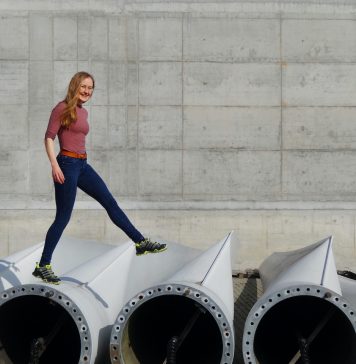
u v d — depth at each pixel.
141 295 9.32
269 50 20.11
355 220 19.91
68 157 10.73
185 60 20.02
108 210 11.15
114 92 19.94
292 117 20.11
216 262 11.52
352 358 10.10
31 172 19.80
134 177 19.91
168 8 19.98
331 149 20.11
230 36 20.03
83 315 9.30
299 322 11.73
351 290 13.14
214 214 19.81
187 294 9.23
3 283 12.05
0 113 19.84
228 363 9.14
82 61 19.92
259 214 19.84
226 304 9.92
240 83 20.09
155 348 10.95
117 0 19.95
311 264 11.52
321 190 20.05
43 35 19.91
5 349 10.38
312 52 20.16
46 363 11.30
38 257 13.66
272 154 20.03
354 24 20.14
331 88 20.16
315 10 20.12
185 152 19.97
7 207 19.70
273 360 11.00
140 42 19.98
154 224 19.80
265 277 14.93
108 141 19.92
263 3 20.06
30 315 11.30
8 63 19.84
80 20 19.94
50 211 19.72
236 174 20.00
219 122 20.03
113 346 9.34
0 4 19.88
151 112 19.97
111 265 12.58
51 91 19.89
